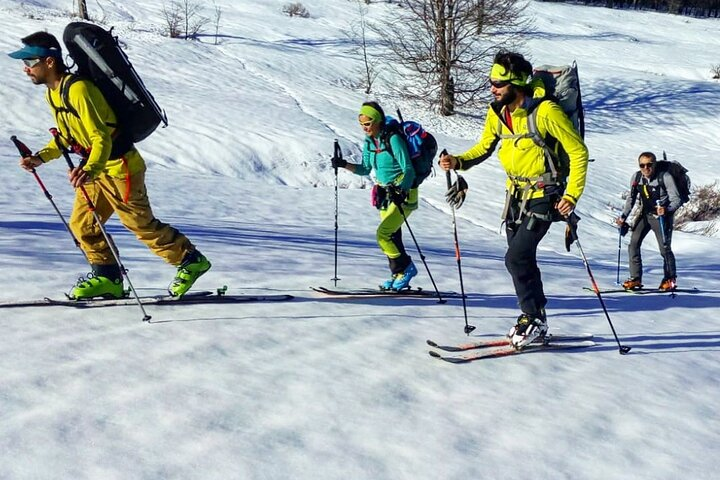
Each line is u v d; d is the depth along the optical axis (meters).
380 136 6.02
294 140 19.23
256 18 39.88
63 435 3.07
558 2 65.31
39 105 18.67
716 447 3.67
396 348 4.78
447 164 4.92
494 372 4.50
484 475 3.10
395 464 3.11
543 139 4.43
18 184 11.86
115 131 4.50
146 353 4.14
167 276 6.25
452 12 28.81
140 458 2.93
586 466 3.29
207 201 13.09
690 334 6.13
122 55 4.40
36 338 4.23
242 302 5.44
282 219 12.35
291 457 3.07
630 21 59.06
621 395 4.31
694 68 41.56
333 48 35.44
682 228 18.88
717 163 24.98
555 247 13.99
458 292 6.97
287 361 4.27
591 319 6.39
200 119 19.81
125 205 4.77
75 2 35.41
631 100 33.62
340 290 6.35
